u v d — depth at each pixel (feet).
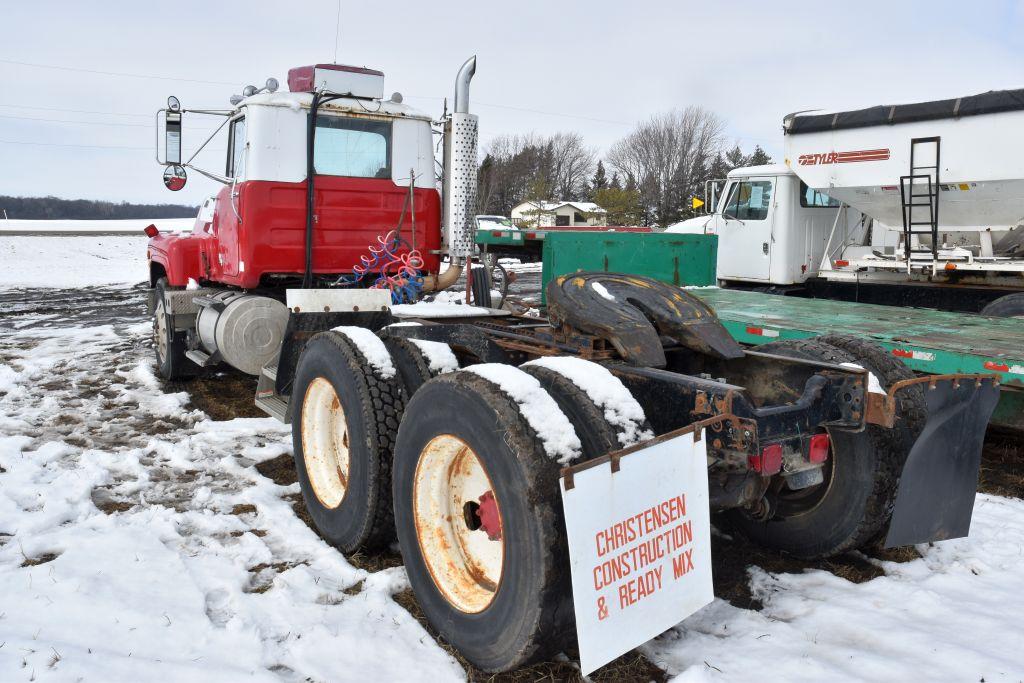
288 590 9.65
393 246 20.20
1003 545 11.27
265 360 18.53
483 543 8.68
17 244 109.70
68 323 38.32
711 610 9.43
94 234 140.97
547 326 13.15
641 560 7.38
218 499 13.11
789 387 9.93
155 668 7.84
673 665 8.20
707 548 7.93
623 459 7.25
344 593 9.82
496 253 33.45
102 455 15.23
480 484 8.70
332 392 11.48
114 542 11.03
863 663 8.07
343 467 11.73
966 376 9.87
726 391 8.11
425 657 8.36
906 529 9.88
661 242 28.50
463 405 8.03
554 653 7.64
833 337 11.30
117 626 8.74
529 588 7.21
